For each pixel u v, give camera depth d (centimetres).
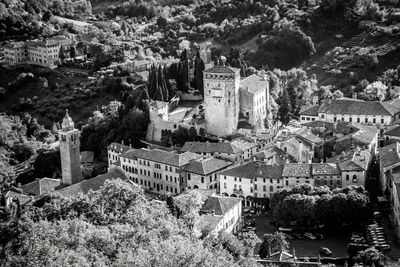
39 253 16925
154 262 16275
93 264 16538
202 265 16738
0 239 19112
